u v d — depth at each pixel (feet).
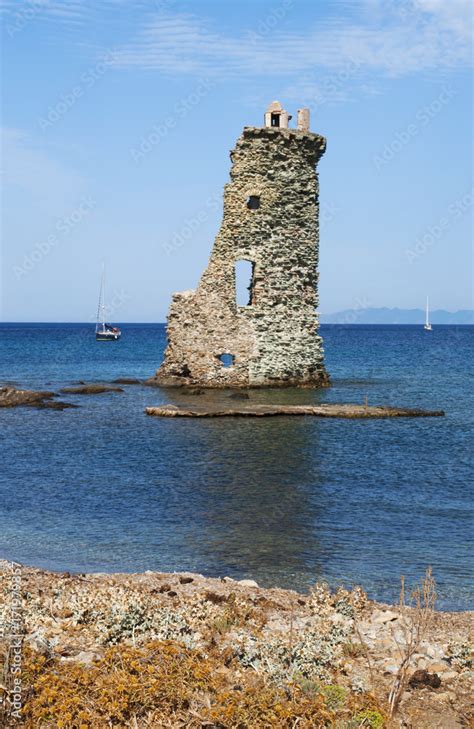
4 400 139.74
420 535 57.93
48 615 36.42
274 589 44.34
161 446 95.91
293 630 35.83
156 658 30.81
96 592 39.29
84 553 53.31
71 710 26.91
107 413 127.54
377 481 76.89
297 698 28.55
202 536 57.47
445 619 39.81
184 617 36.50
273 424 114.01
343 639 35.19
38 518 62.44
